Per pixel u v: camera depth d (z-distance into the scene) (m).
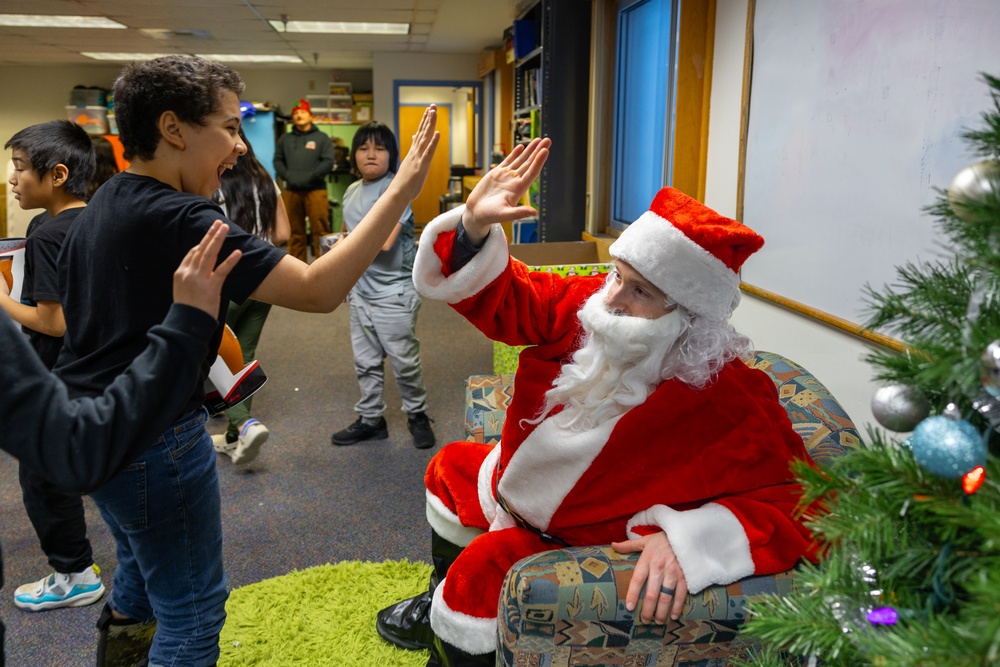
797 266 2.03
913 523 0.75
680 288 1.11
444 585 1.24
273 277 1.09
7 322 0.79
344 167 9.31
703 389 1.16
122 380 0.84
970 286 0.76
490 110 8.65
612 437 1.16
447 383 3.75
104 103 8.71
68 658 1.73
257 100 10.25
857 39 1.72
